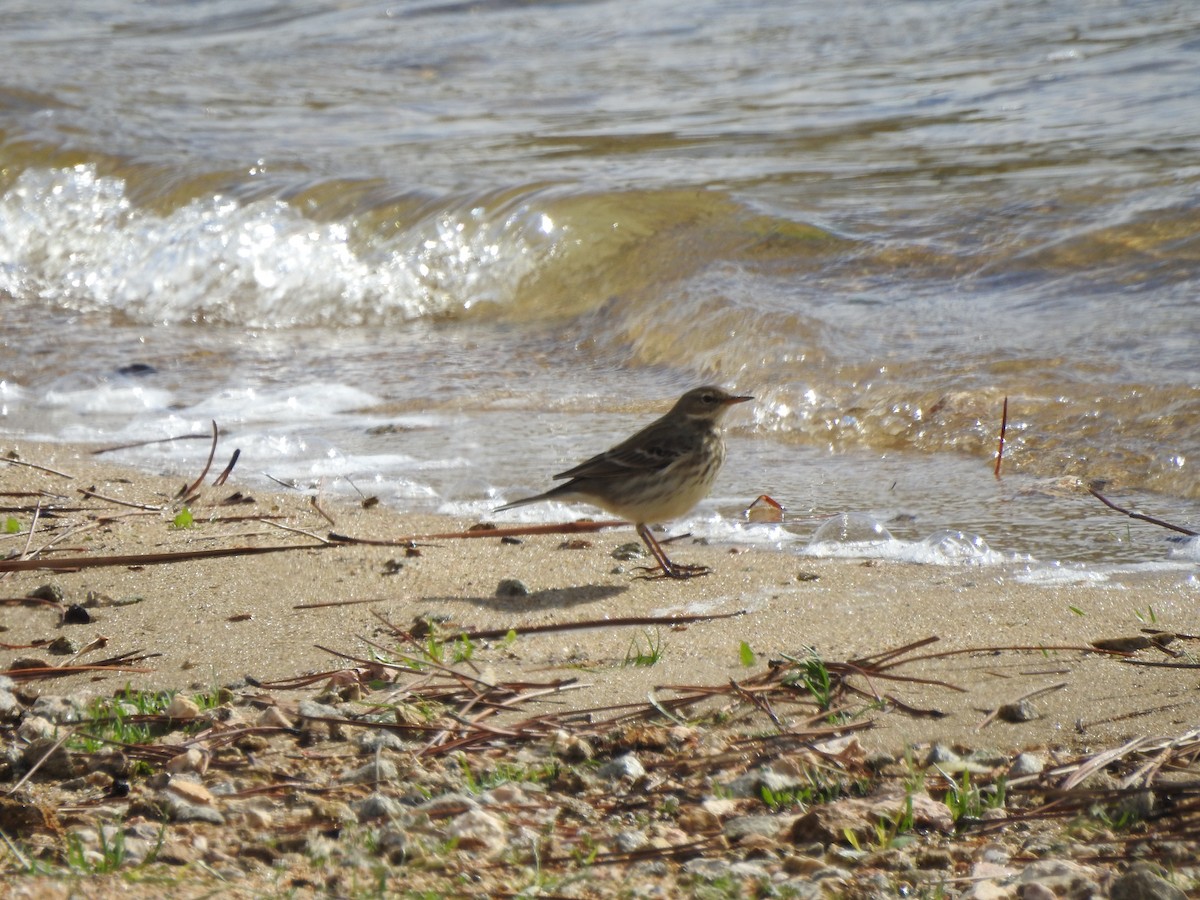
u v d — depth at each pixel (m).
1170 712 7.05
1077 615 8.75
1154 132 21.30
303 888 5.66
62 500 12.62
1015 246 17.28
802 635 8.70
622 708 7.54
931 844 6.02
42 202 24.00
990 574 9.88
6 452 14.41
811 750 6.86
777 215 19.11
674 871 5.84
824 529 11.25
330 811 6.42
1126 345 14.30
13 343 19.45
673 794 6.59
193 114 28.47
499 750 7.13
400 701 7.78
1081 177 19.14
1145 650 8.02
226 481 13.20
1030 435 12.95
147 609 9.75
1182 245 16.41
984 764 6.71
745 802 6.54
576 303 18.89
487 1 38.62
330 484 13.02
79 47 36.66
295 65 33.34
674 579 10.22
